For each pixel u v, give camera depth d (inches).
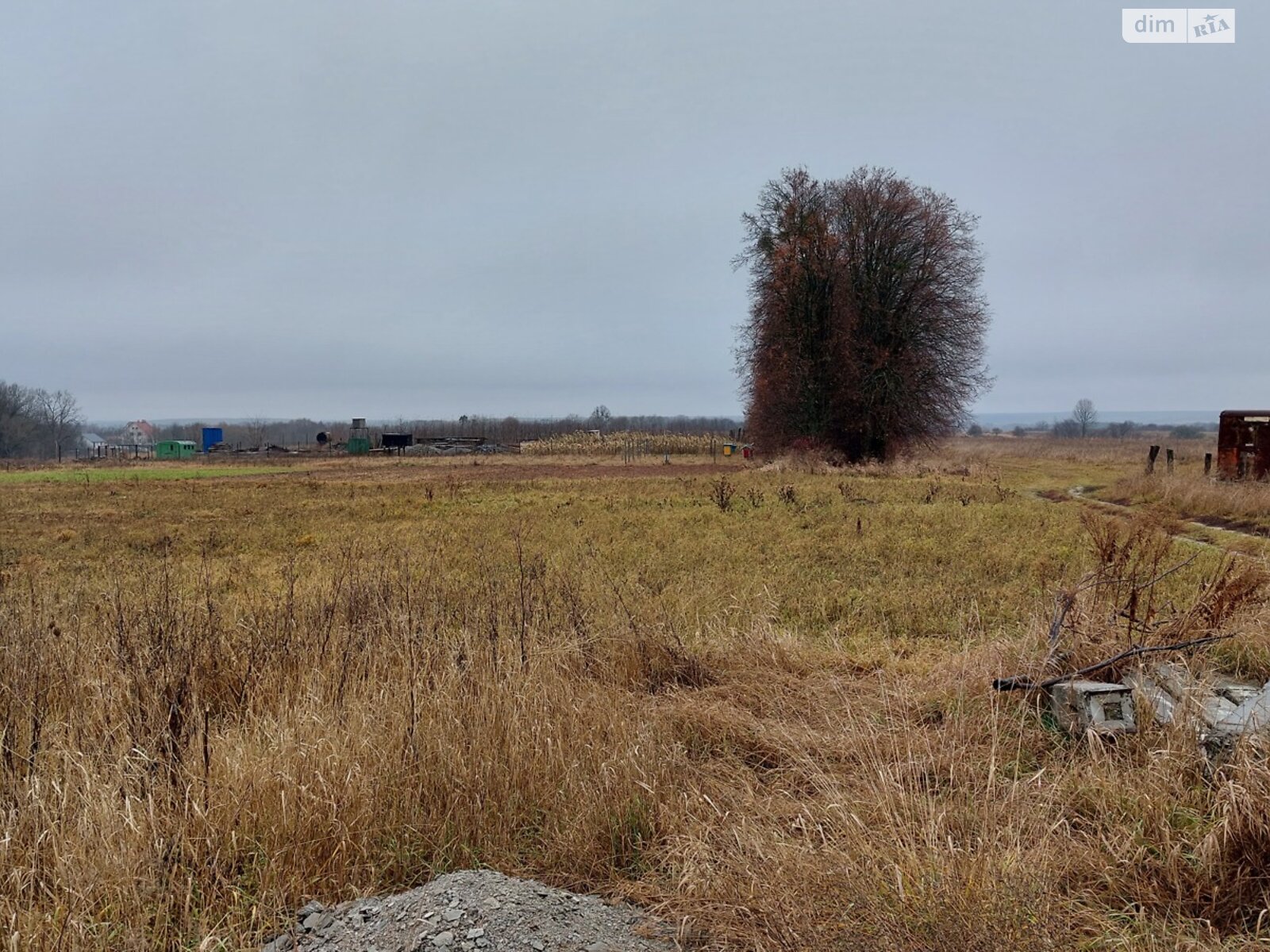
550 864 149.9
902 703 213.6
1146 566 297.6
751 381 1686.8
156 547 593.9
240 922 130.7
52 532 700.0
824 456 1486.2
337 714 182.9
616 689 218.8
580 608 289.9
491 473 1566.2
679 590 359.6
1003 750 183.9
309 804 151.0
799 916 120.6
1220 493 672.4
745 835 146.9
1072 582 343.9
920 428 1547.7
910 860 128.3
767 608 332.2
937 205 1545.3
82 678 208.4
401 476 1514.5
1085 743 180.7
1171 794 153.6
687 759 184.7
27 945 119.7
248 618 275.1
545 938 122.8
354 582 293.1
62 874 133.4
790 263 1544.0
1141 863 137.3
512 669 211.0
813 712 218.7
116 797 150.3
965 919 113.6
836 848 138.1
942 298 1533.0
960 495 856.3
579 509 795.4
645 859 149.6
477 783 163.8
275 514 829.2
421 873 149.0
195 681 208.8
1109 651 218.7
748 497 856.9
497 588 327.3
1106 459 1822.1
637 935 128.9
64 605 307.9
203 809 150.3
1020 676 214.5
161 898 133.1
